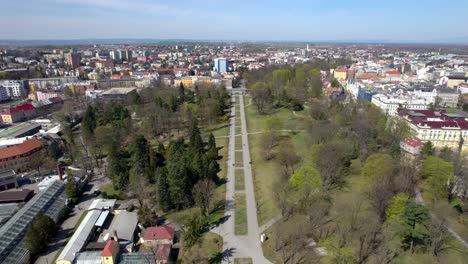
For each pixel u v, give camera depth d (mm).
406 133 186500
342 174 147375
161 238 107875
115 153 162750
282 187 129875
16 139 197875
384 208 108438
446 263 90375
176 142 170000
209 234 110625
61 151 198250
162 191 126500
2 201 137875
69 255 99500
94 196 146625
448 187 128500
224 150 192250
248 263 95750
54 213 125000
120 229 112750
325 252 98125
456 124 197125
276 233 108312
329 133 173625
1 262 96438
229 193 140000
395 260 92250
